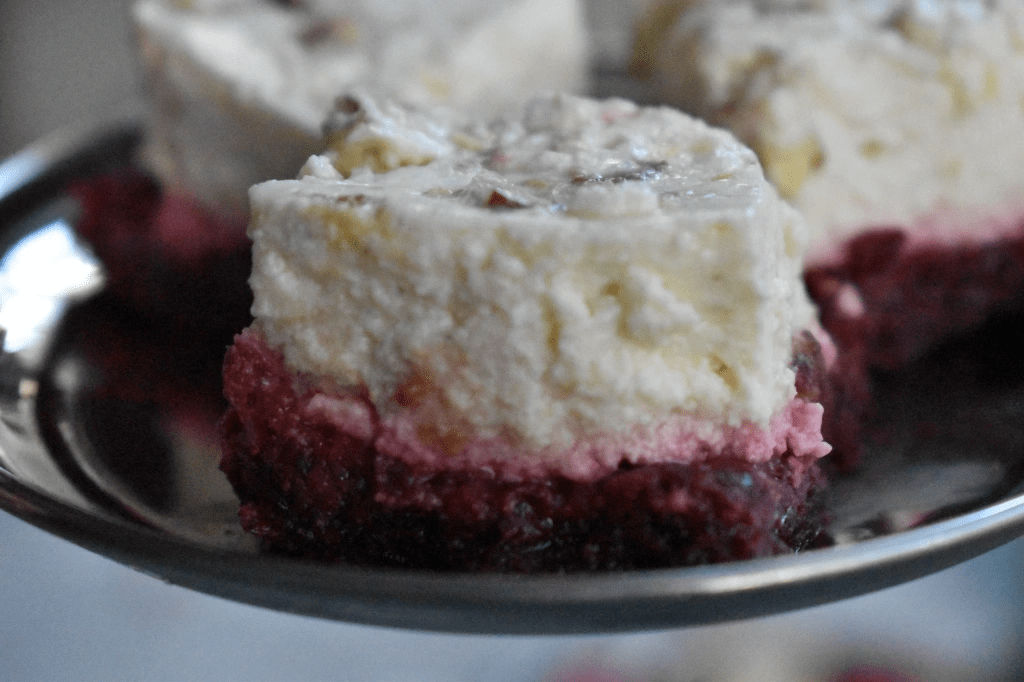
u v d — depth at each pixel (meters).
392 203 0.22
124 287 0.31
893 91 0.28
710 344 0.22
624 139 0.24
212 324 0.30
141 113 0.37
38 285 0.30
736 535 0.22
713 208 0.22
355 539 0.23
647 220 0.22
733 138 0.24
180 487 0.25
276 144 0.30
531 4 0.32
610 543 0.23
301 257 0.23
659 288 0.22
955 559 0.22
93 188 0.32
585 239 0.22
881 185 0.29
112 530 0.22
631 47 0.34
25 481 0.23
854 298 0.28
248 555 0.21
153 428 0.26
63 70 0.48
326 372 0.23
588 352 0.22
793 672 0.30
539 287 0.22
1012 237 0.29
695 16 0.31
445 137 0.24
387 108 0.25
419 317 0.22
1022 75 0.29
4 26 0.47
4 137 0.49
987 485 0.24
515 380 0.22
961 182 0.29
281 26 0.32
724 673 0.30
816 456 0.23
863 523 0.24
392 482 0.23
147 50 0.31
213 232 0.31
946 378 0.28
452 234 0.22
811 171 0.28
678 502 0.22
